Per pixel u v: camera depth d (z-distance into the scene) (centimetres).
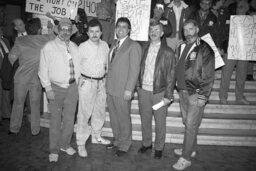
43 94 560
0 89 542
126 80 383
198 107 359
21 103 478
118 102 389
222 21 518
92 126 447
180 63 376
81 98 394
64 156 408
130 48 377
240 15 495
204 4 508
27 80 466
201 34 515
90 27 380
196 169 377
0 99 544
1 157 398
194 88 358
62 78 372
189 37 359
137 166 379
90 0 553
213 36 515
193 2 672
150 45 390
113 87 388
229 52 504
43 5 487
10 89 509
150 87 383
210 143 468
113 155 414
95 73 393
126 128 405
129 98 379
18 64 507
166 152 430
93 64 389
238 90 546
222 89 542
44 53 364
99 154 416
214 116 512
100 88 409
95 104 429
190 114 362
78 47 394
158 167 378
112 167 375
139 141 473
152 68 380
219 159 412
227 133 478
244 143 466
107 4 554
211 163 398
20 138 475
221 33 517
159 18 483
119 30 379
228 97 568
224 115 521
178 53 386
